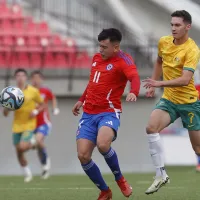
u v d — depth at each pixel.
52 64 63.28
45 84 58.41
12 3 71.62
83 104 24.88
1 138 57.97
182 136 64.38
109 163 24.09
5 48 63.41
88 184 38.69
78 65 63.59
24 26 67.69
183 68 24.95
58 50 64.06
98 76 24.19
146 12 69.94
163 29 70.12
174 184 36.88
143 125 59.03
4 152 58.03
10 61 62.69
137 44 66.94
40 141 48.41
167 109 25.91
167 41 26.09
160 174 25.69
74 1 70.88
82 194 29.47
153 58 64.38
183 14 25.30
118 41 23.97
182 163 64.06
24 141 45.56
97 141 23.41
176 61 25.62
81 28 70.25
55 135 58.56
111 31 23.94
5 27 66.81
